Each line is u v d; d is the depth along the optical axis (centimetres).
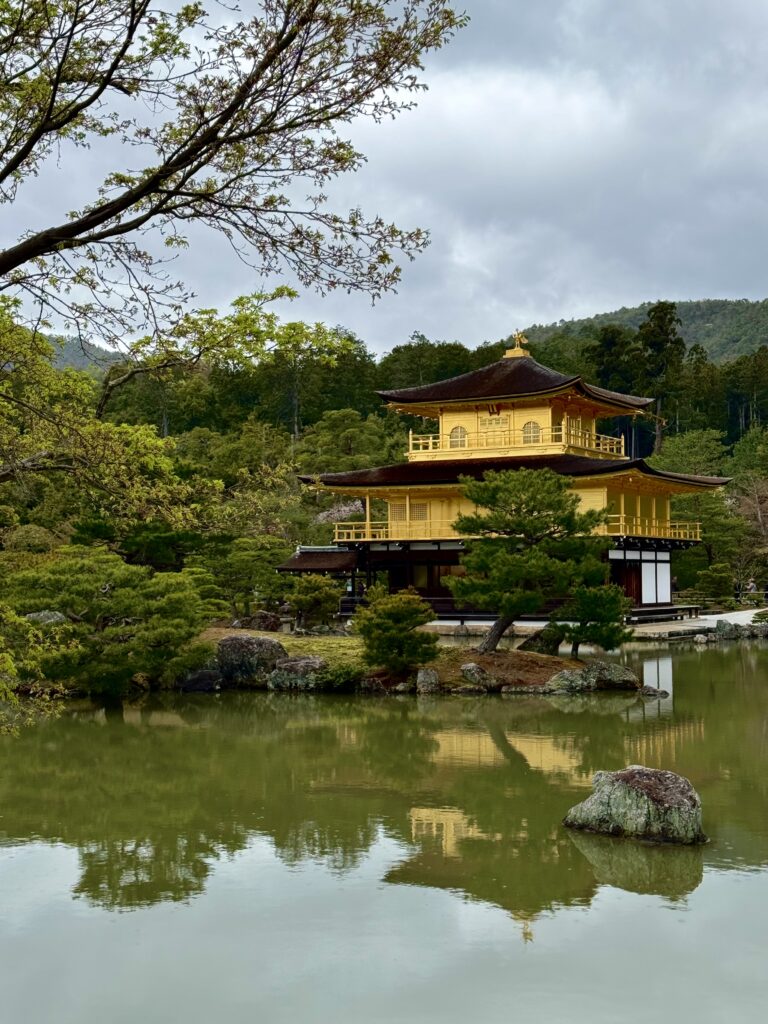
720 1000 1182
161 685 3700
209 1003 1195
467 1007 1170
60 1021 1161
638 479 5750
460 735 2794
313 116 1044
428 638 3600
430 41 1019
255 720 3098
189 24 1058
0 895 1555
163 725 3033
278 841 1816
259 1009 1180
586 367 13988
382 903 1498
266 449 8969
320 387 12394
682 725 2891
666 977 1239
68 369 1458
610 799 1831
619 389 13800
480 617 5566
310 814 1992
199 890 1567
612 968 1269
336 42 1005
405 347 13400
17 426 1445
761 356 14188
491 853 1717
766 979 1238
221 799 2122
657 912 1445
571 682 3534
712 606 6950
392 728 2925
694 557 7456
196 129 1052
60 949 1355
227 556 5550
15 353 1313
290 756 2558
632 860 1673
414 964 1288
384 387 12975
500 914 1448
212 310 1182
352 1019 1151
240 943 1362
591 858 1686
